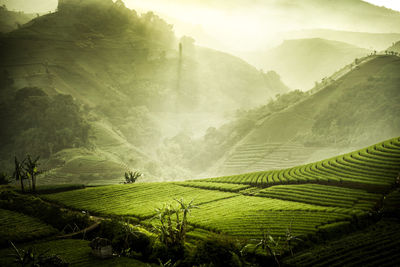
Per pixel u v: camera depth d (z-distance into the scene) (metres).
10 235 71.88
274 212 85.31
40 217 84.81
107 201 105.00
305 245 64.56
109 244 62.00
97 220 82.94
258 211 87.56
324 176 121.44
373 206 86.06
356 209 83.81
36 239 73.56
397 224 72.31
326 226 70.94
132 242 65.94
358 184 109.31
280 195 104.50
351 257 55.22
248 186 121.56
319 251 59.88
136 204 100.56
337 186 110.38
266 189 112.06
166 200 105.25
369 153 138.88
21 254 61.56
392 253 55.41
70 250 65.38
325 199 94.44
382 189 102.44
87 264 58.69
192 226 78.19
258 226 74.00
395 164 120.94
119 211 93.31
